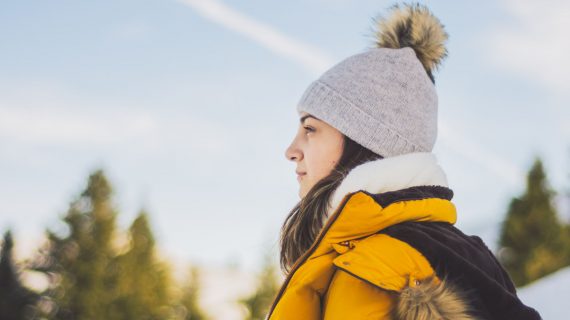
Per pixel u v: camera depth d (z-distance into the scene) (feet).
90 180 70.74
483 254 2.84
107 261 70.13
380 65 3.30
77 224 69.05
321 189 3.15
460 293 2.32
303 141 3.44
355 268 2.43
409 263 2.45
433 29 3.74
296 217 3.47
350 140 3.23
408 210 2.66
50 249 68.08
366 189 2.83
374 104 3.19
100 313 67.15
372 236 2.62
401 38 3.75
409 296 2.27
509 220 62.44
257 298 68.54
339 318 2.42
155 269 79.41
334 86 3.30
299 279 2.74
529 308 2.52
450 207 2.98
